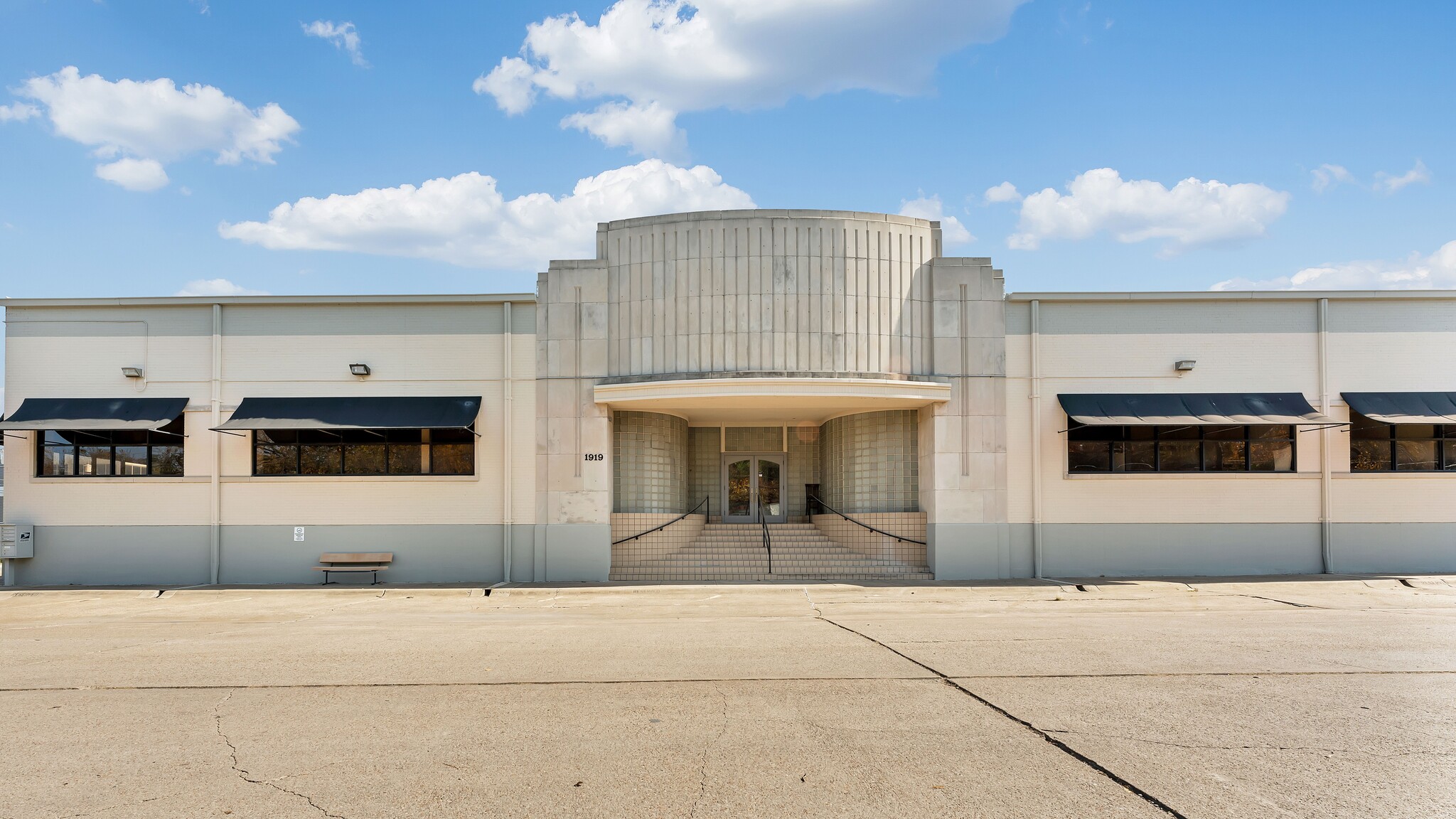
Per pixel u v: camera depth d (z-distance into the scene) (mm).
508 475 23328
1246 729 7848
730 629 14148
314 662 11281
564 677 10242
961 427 23188
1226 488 23453
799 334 22516
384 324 23828
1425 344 23672
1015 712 8500
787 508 28984
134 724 8227
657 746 7449
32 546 23375
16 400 23750
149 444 23828
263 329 23859
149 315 23906
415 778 6648
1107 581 22062
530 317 23750
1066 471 23344
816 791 6340
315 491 23531
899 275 23172
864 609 17344
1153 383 23562
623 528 24281
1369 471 23531
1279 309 23734
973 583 22047
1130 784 6426
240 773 6809
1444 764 6852
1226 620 14852
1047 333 23688
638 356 23047
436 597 20109
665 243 23062
